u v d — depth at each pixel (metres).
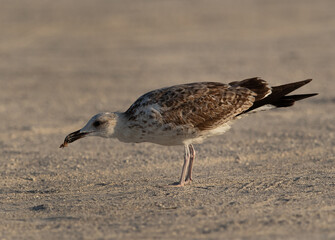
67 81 28.80
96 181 12.10
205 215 8.72
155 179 12.00
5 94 26.11
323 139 15.30
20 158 14.59
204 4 58.53
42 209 9.84
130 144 15.72
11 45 40.44
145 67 31.83
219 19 50.03
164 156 14.17
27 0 59.97
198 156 13.95
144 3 58.94
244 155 13.92
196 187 10.97
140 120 11.02
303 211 8.68
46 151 15.31
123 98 23.83
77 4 58.22
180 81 27.17
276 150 14.34
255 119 18.84
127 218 8.82
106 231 8.16
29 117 20.94
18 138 17.31
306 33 41.88
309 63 30.72
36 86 27.83
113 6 57.31
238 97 11.39
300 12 52.75
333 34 40.69
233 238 7.45
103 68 32.12
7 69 32.69
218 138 16.02
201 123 11.14
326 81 25.66
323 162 12.74
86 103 23.23
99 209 9.55
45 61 34.88
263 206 9.16
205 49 37.22
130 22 49.19
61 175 12.77
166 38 42.16
